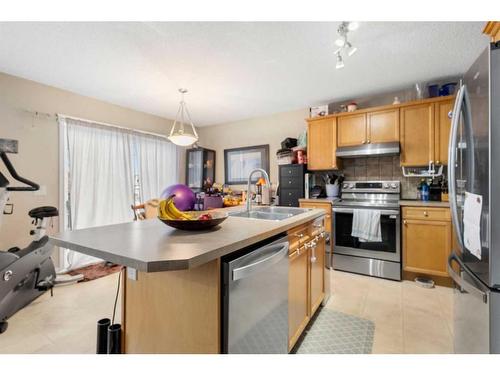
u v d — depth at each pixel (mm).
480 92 1116
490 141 1039
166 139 4484
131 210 3783
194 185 4730
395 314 2051
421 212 2664
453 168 1319
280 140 4246
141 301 1284
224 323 1011
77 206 3203
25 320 1980
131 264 843
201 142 5188
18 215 2752
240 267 1047
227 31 1989
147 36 2047
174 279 1150
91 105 3430
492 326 1040
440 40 2119
